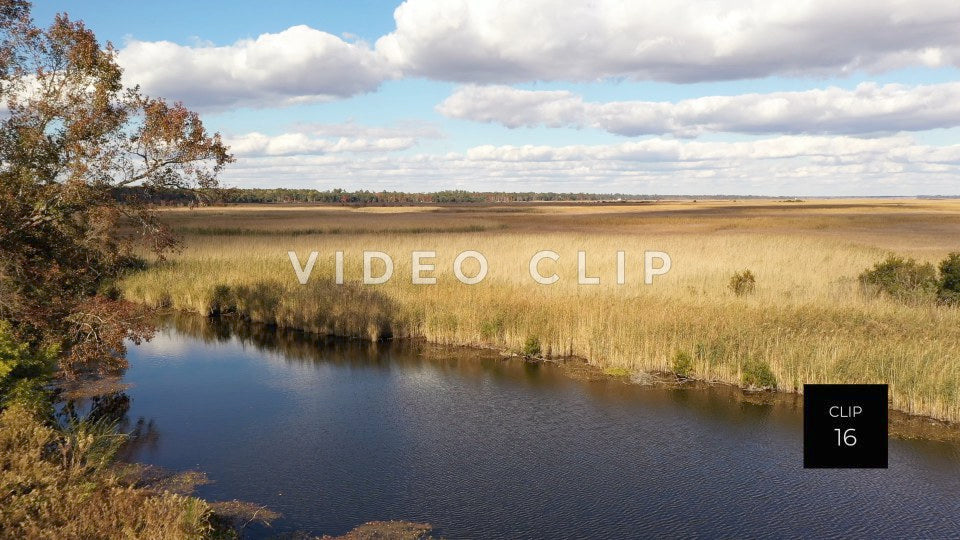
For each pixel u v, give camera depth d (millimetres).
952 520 9297
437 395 15141
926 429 12477
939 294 20125
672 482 10531
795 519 9352
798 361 15016
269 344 20328
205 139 14203
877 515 9445
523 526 9195
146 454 11805
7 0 12867
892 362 14000
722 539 8820
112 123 13664
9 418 10000
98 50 13594
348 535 8930
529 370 17078
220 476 10859
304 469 11133
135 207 14492
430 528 9148
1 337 11695
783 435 12461
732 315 17812
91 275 15391
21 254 13141
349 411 14102
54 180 13469
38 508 7914
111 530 7574
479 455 11672
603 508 9695
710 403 14281
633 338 17016
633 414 13680
